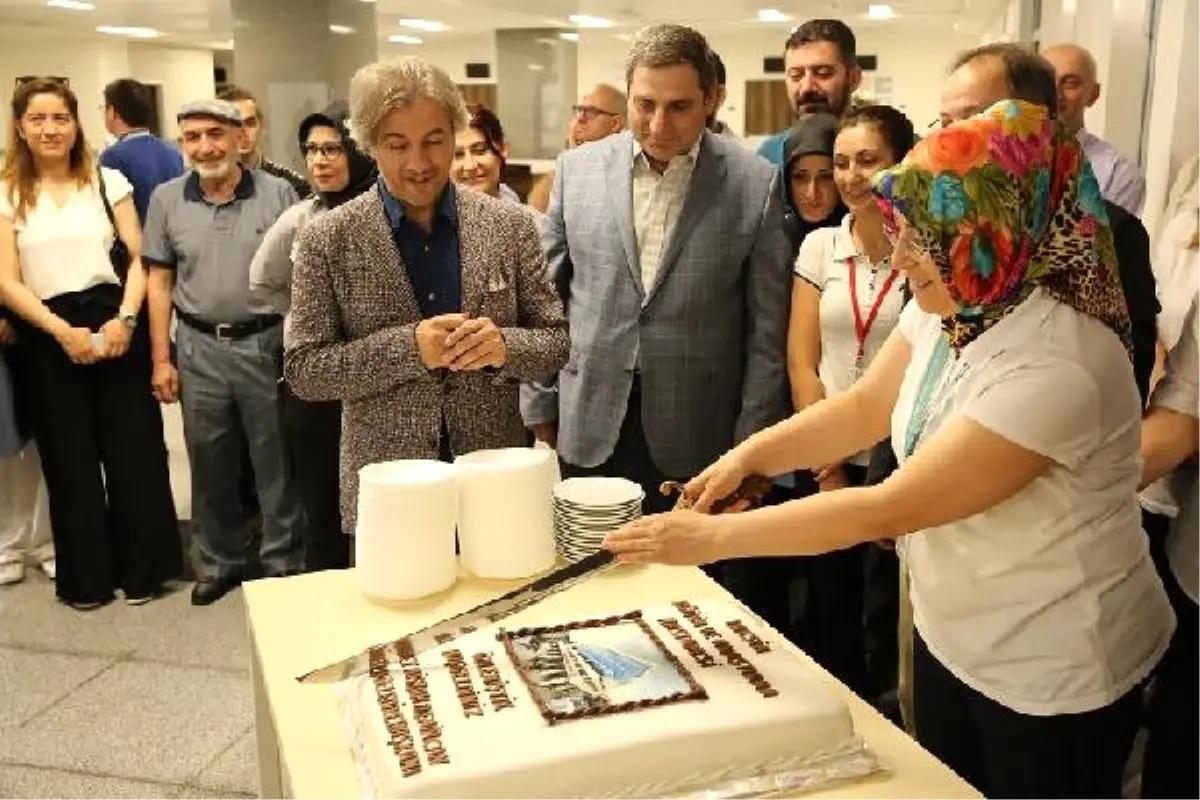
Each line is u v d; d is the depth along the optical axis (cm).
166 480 365
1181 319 182
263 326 352
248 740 275
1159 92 346
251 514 418
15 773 260
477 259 204
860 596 264
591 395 243
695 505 153
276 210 351
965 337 131
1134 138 408
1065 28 583
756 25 1227
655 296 236
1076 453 125
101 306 343
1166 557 183
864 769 122
